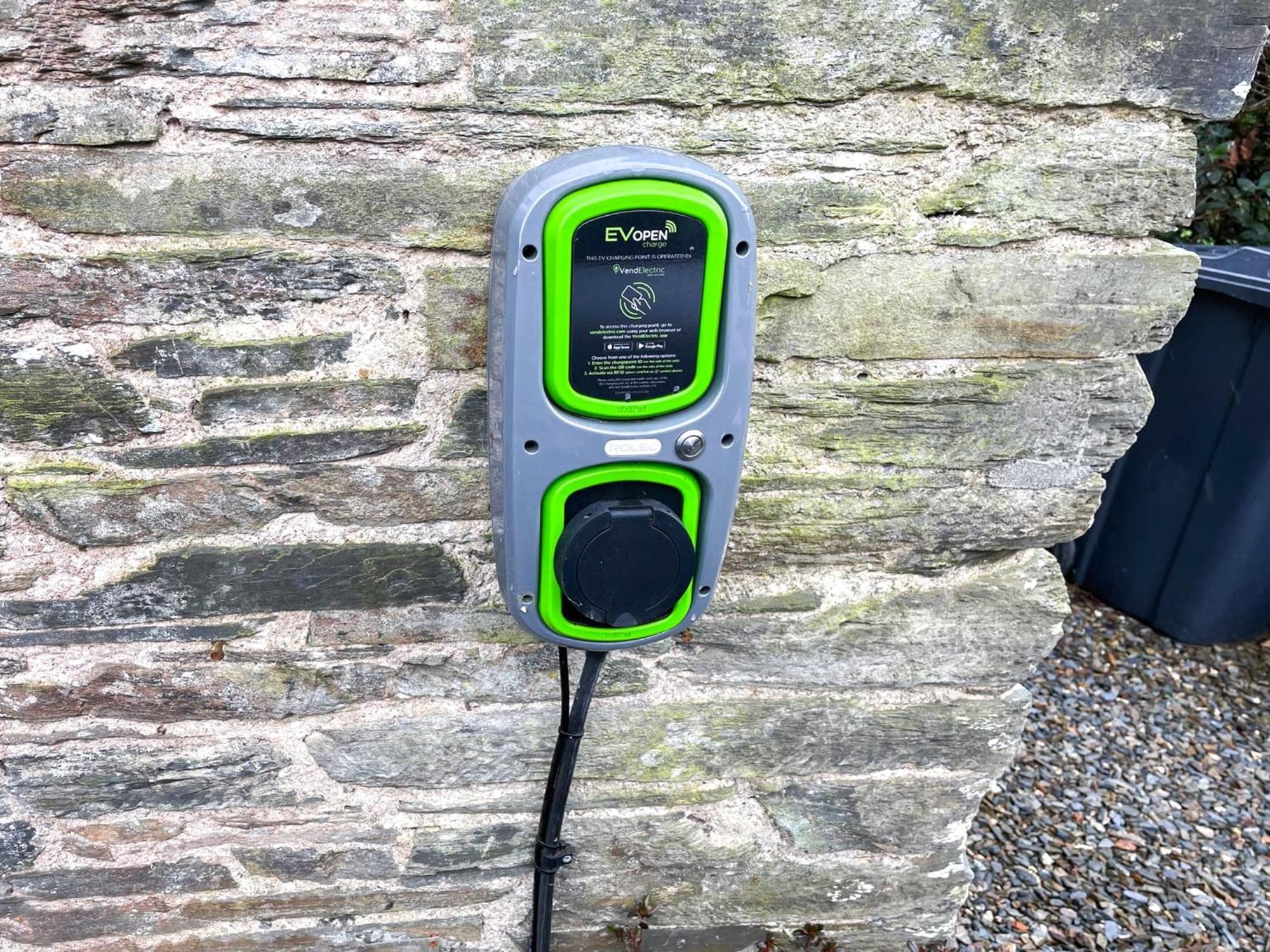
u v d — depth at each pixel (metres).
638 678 1.58
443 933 1.77
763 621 1.57
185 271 1.24
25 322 1.23
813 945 1.86
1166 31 1.26
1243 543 2.98
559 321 1.08
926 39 1.23
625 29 1.18
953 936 2.00
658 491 1.21
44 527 1.34
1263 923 2.19
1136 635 3.28
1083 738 2.78
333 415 1.33
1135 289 1.40
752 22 1.20
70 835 1.57
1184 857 2.37
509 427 1.12
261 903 1.69
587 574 1.19
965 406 1.45
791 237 1.32
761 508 1.48
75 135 1.16
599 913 1.79
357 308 1.29
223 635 1.45
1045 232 1.36
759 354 1.39
